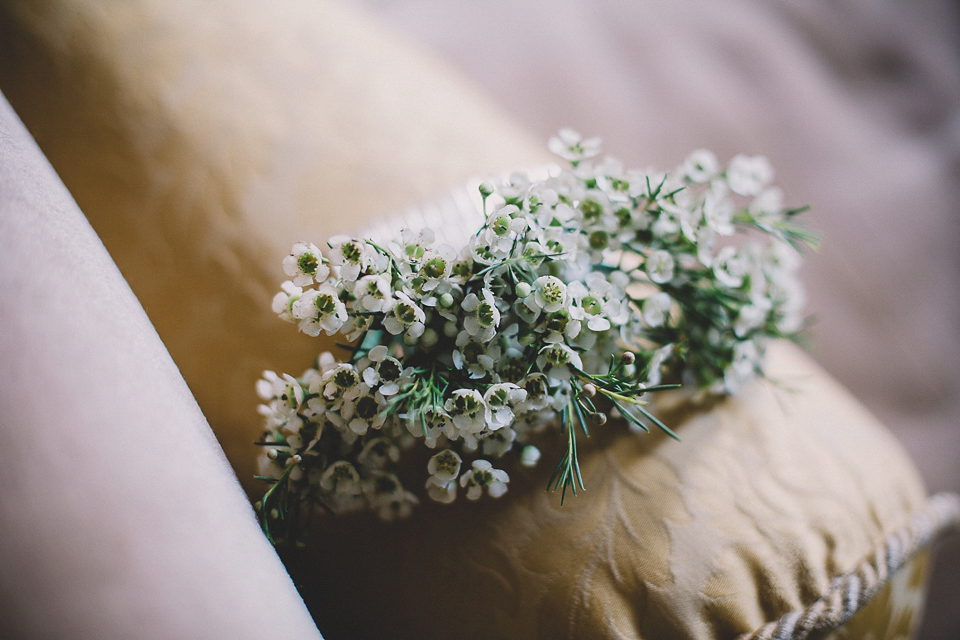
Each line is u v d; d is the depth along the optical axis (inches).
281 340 12.9
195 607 9.0
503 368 10.9
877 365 22.7
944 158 26.0
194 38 14.4
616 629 11.4
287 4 15.2
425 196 13.5
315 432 11.0
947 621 19.7
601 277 11.3
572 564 11.7
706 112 26.4
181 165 13.6
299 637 9.5
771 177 25.7
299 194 13.4
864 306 23.4
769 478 12.4
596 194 11.6
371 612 12.2
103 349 9.7
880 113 26.8
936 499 13.6
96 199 13.7
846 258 24.1
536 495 12.0
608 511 11.9
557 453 12.2
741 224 13.2
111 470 9.2
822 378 14.7
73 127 14.0
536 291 10.5
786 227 13.1
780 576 11.7
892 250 24.3
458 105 15.2
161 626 8.8
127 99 14.0
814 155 26.0
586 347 11.1
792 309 13.4
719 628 11.5
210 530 9.4
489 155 14.3
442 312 10.6
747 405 13.1
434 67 16.2
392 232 13.1
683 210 11.7
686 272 12.4
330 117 14.0
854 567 12.0
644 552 11.7
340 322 10.4
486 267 10.7
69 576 8.8
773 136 26.2
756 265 12.7
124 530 9.0
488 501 12.1
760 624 11.5
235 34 14.5
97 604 8.7
